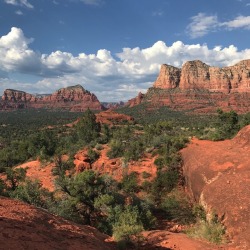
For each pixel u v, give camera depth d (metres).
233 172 21.09
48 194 24.00
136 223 18.67
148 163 35.47
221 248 13.41
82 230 13.49
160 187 29.89
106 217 20.69
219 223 15.99
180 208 22.97
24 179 37.72
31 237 9.85
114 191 24.05
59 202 22.33
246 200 16.28
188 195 26.52
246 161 21.72
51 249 9.59
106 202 20.94
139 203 24.58
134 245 13.75
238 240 13.88
